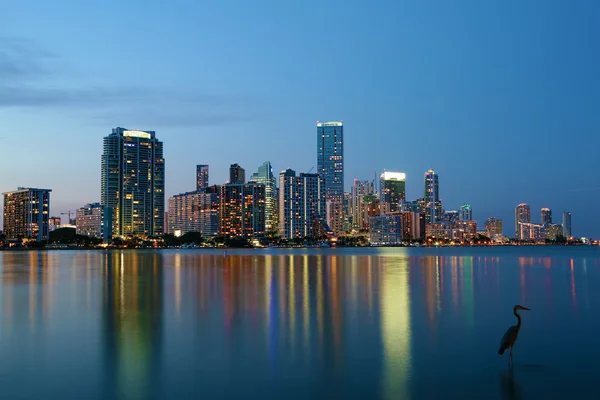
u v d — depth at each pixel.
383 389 21.47
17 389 21.70
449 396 20.66
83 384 22.33
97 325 36.25
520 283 72.19
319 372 23.84
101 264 146.88
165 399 20.47
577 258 196.38
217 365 25.14
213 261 168.25
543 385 21.89
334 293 58.00
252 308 44.75
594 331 33.06
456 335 31.94
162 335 32.38
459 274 94.62
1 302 50.34
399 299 51.56
